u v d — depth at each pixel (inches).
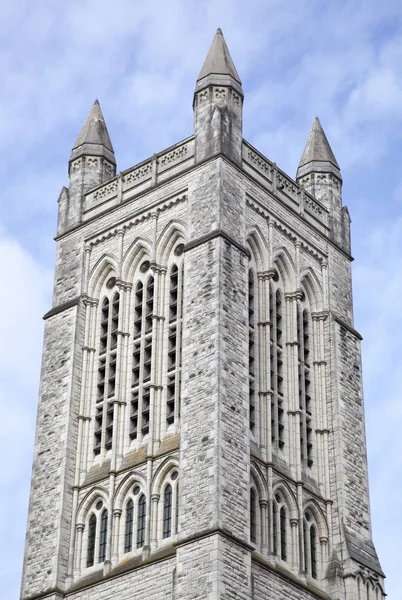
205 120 3366.1
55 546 3073.3
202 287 3088.1
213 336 2992.1
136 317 3321.9
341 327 3496.6
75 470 3181.6
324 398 3363.7
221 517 2765.7
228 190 3243.1
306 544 3080.7
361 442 3376.0
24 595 3070.9
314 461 3260.3
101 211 3523.6
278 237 3410.4
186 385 2984.7
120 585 2903.5
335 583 3063.5
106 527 3046.3
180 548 2783.0
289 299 3388.3
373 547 3218.5
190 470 2866.6
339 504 3193.9
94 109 3858.3
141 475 3029.0
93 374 3321.9
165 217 3348.9
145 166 3489.2
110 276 3437.5
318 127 3914.9
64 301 3467.0
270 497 3002.0
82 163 3686.0
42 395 3353.8
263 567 2869.1
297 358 3314.5
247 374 3031.5
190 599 2706.7
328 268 3565.5
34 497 3203.7
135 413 3169.3
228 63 3474.4
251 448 3016.7
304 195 3602.4
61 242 3585.1
